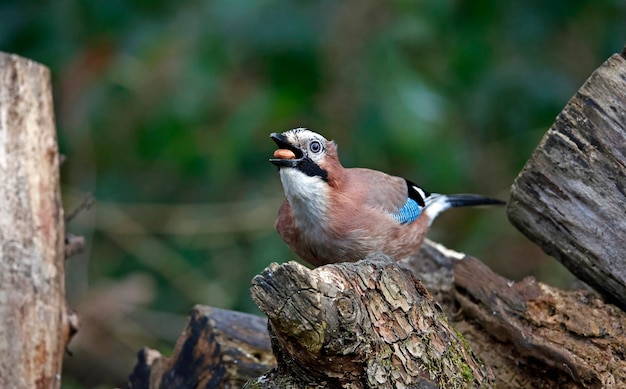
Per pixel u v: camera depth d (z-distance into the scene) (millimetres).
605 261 6648
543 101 12195
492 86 12156
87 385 12469
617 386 6352
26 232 7871
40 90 8414
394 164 11922
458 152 11578
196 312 7770
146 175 13078
